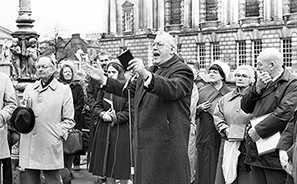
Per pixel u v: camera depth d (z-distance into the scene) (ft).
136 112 18.42
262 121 19.66
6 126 22.36
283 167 18.60
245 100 20.67
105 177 27.07
